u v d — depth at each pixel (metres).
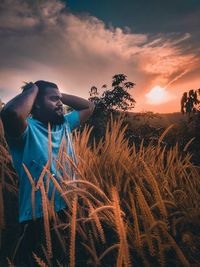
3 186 2.18
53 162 1.97
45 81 2.18
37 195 1.85
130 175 2.13
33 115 2.14
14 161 1.95
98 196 2.01
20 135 1.91
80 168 2.18
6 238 1.94
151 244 1.48
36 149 1.93
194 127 4.04
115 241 1.70
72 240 1.38
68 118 2.46
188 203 1.92
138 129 4.41
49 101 2.12
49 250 1.52
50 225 1.85
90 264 1.64
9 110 1.86
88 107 2.56
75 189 1.73
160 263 1.47
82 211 1.84
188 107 4.19
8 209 2.13
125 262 1.31
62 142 2.02
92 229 1.77
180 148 3.87
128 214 1.90
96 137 4.58
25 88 2.11
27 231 1.85
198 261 1.50
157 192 1.62
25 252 1.84
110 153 2.31
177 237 1.66
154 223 1.47
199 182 2.20
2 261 1.82
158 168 2.39
